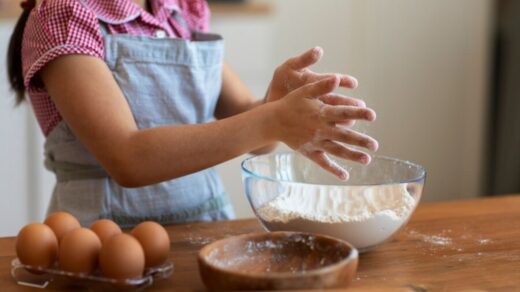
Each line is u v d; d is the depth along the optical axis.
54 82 1.14
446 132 3.01
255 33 2.52
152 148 1.08
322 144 1.02
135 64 1.24
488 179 3.00
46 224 0.94
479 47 2.93
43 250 0.89
